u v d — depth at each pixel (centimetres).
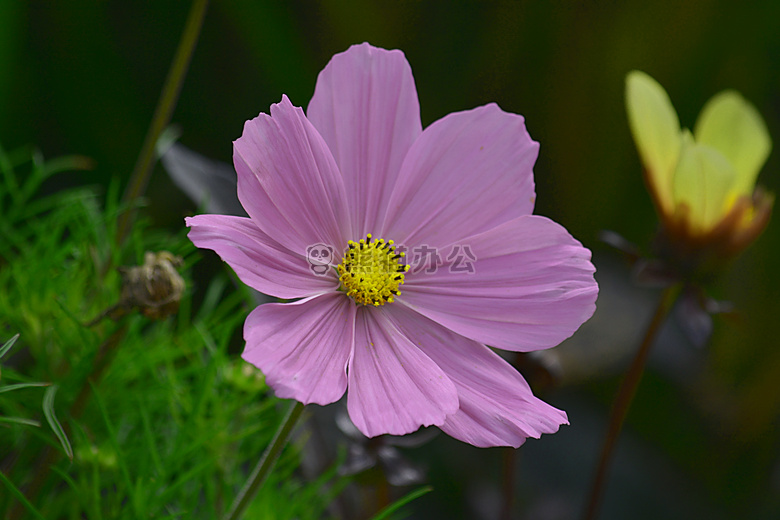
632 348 69
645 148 51
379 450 47
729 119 52
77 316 49
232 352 55
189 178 49
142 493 46
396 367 43
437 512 61
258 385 49
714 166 49
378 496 50
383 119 45
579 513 64
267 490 49
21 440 48
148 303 45
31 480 47
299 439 51
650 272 51
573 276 44
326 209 44
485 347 44
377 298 44
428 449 64
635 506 67
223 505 49
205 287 58
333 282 44
